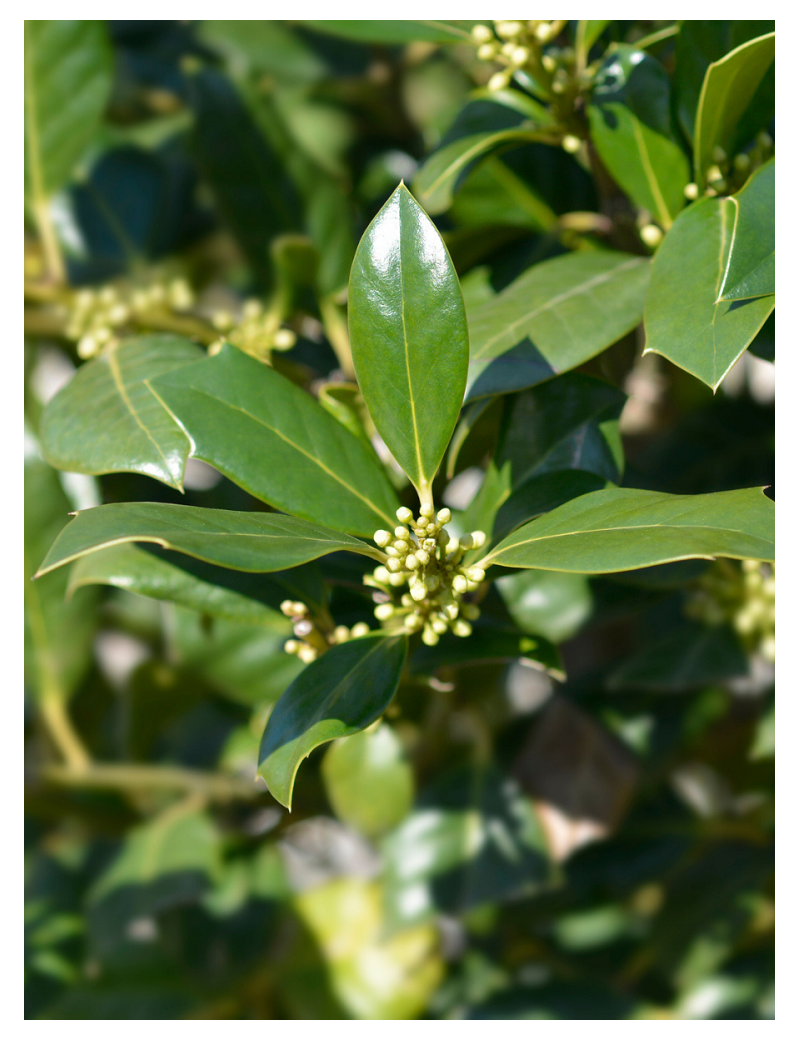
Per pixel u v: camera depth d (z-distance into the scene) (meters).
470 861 0.73
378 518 0.57
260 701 0.72
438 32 0.66
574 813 0.74
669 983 0.79
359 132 0.92
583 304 0.60
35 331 0.73
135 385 0.60
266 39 0.94
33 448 0.74
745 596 0.70
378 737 0.69
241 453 0.56
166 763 0.85
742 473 0.79
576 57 0.63
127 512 0.54
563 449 0.61
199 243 0.91
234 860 0.81
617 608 0.66
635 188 0.62
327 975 0.78
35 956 0.79
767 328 0.62
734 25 0.61
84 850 0.87
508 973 0.80
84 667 0.78
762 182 0.57
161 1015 0.76
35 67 0.73
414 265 0.56
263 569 0.53
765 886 0.80
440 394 0.56
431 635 0.57
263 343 0.68
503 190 0.70
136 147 0.92
